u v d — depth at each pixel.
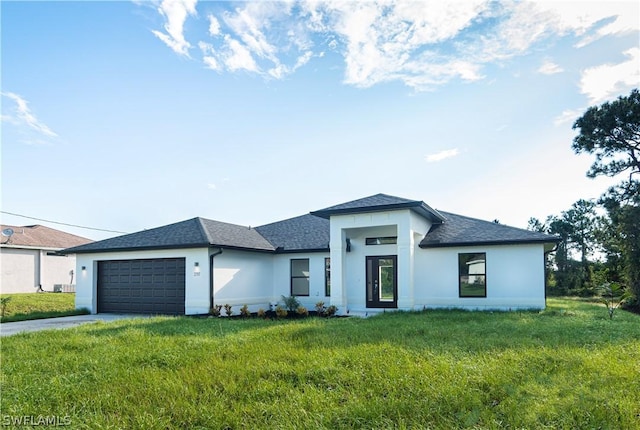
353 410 4.71
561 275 37.09
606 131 25.17
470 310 16.17
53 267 31.20
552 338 8.60
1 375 6.72
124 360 7.55
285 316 16.64
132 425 4.66
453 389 5.18
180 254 17.39
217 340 9.16
